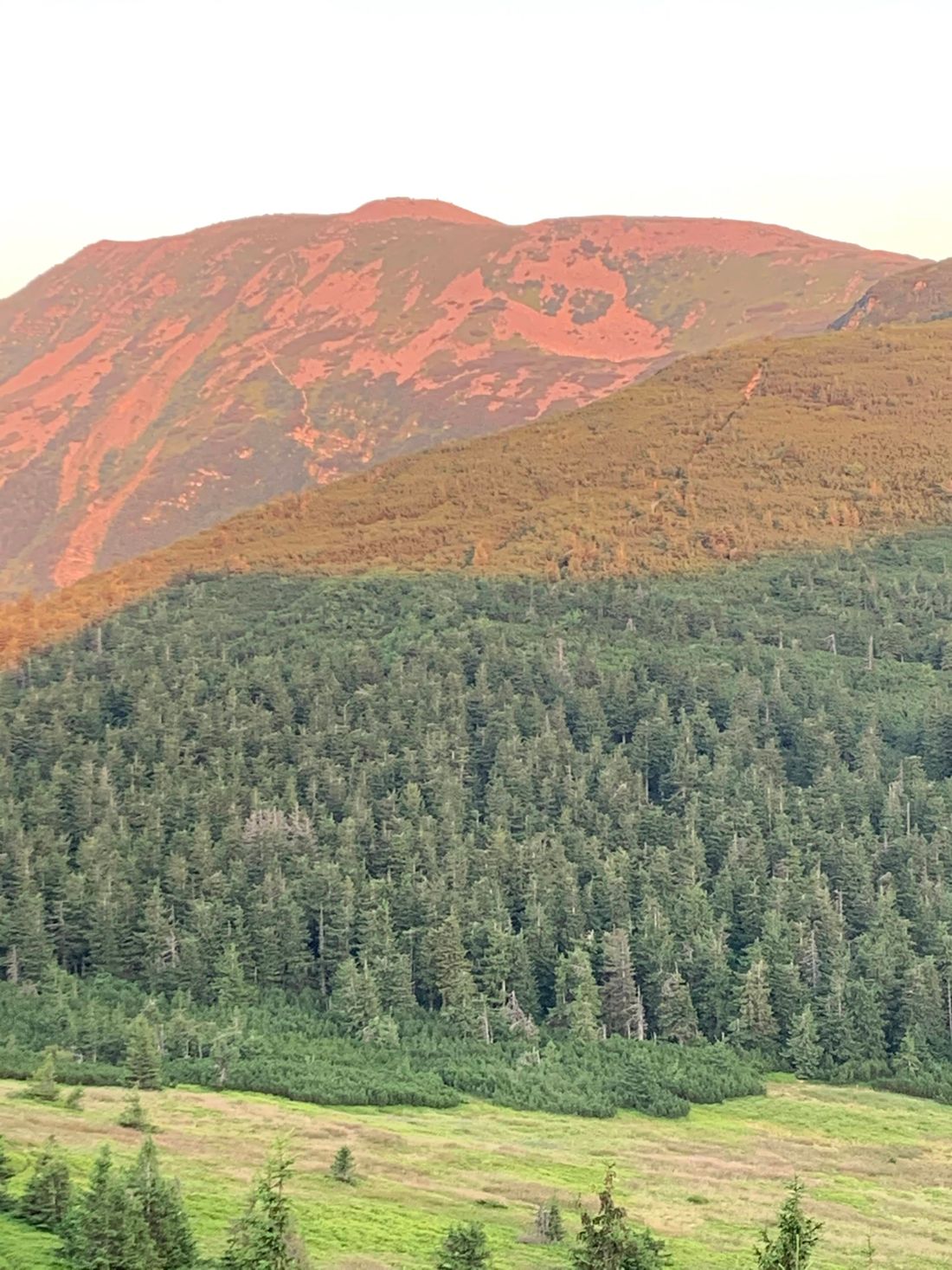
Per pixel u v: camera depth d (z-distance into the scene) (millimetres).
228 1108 125625
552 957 172000
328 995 167375
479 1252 84688
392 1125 127062
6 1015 148375
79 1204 81688
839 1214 110250
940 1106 148625
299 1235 82125
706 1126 137250
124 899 171625
